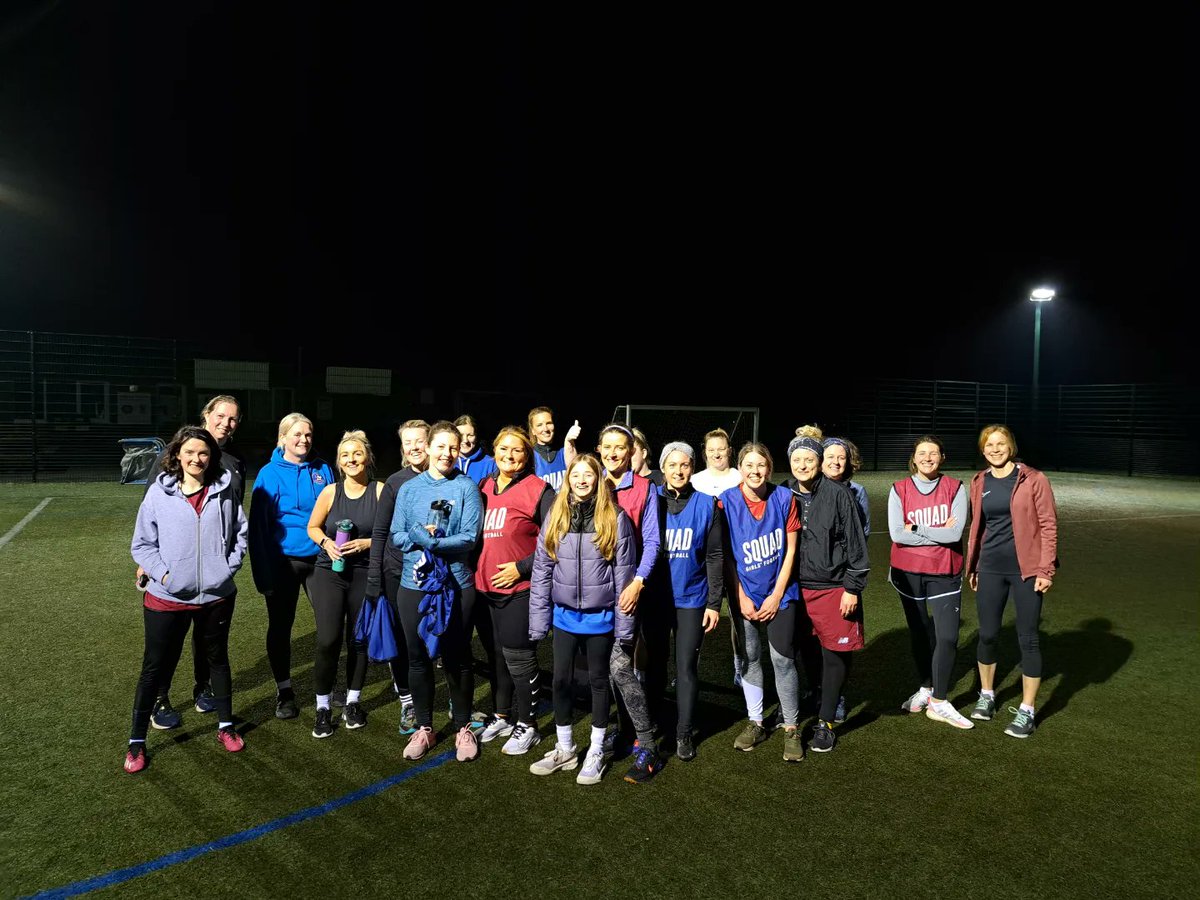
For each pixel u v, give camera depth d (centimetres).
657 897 272
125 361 1986
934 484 433
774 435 2712
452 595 371
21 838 303
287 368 2397
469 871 286
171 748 388
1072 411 2542
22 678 479
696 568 381
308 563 416
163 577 353
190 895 269
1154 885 285
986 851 305
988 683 445
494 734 407
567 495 358
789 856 299
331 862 291
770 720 441
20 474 1650
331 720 419
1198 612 700
